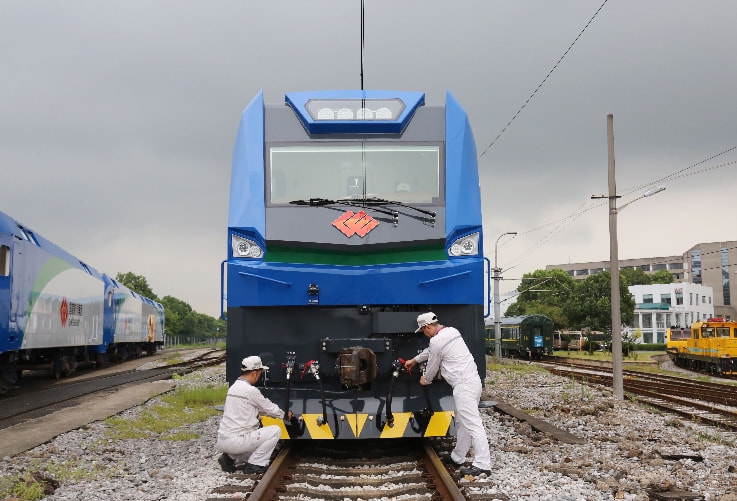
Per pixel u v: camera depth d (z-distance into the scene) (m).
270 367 8.11
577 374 27.19
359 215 8.27
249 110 8.85
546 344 50.50
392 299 8.07
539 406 14.29
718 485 7.22
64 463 8.48
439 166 8.66
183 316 126.88
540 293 91.50
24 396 16.81
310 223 8.23
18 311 17.48
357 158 8.66
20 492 6.86
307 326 8.15
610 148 17.44
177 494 6.77
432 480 7.01
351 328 8.14
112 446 9.84
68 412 13.25
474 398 7.52
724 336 35.91
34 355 22.19
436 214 8.38
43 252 19.95
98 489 7.19
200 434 11.19
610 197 17.31
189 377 23.14
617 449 9.17
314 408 8.03
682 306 100.94
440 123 8.85
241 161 8.56
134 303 39.28
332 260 8.17
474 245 8.37
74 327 24.03
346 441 9.41
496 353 39.53
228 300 8.14
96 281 27.81
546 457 8.48
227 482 7.07
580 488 6.82
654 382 24.34
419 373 8.11
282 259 8.18
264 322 8.16
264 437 7.52
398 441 9.38
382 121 8.66
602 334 64.94
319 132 8.66
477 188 8.64
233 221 8.29
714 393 20.05
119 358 38.28
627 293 80.12
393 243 8.17
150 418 12.75
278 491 6.66
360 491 6.65
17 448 9.37
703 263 126.25
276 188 8.52
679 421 12.06
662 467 8.08
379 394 8.12
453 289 8.14
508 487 6.79
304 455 8.44
